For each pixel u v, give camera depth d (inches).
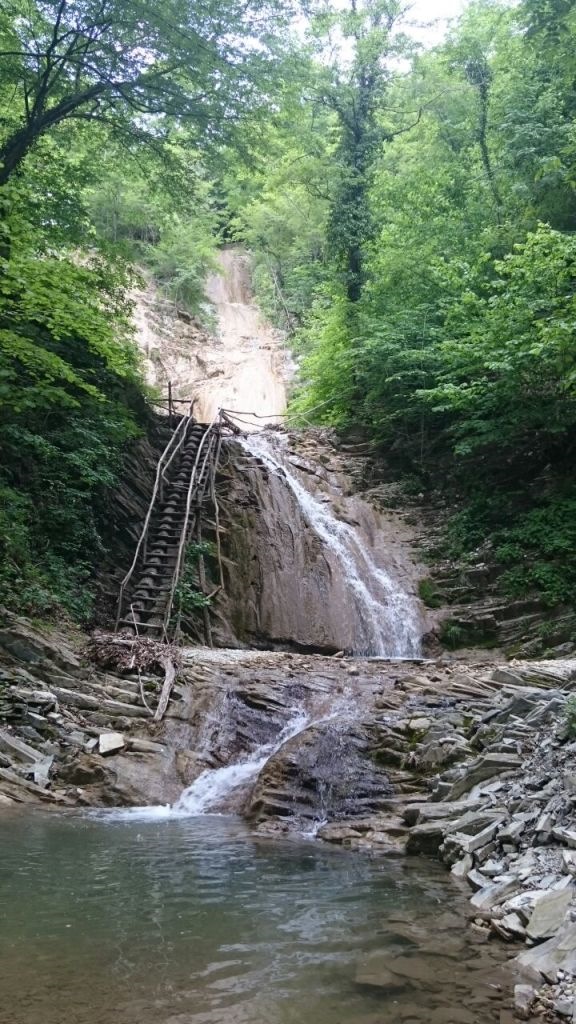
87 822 242.5
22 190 406.6
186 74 488.1
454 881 182.1
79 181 551.8
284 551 550.3
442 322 707.4
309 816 251.1
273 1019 107.5
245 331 1314.0
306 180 836.0
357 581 565.6
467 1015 111.5
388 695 340.2
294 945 136.9
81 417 499.8
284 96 516.4
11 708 304.3
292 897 166.7
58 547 452.8
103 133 561.3
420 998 116.7
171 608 453.4
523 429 601.3
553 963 129.0
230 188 962.1
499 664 417.4
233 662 400.8
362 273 821.2
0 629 343.9
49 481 464.8
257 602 520.4
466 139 807.7
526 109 681.6
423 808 231.9
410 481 708.7
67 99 487.2
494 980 124.3
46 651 346.9
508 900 162.4
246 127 531.5
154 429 616.1
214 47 475.8
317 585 542.6
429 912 157.9
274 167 821.9
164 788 285.9
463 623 527.5
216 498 553.6
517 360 516.4
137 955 129.0
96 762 288.8
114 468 525.3
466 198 749.9
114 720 319.0
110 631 431.5
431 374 673.0
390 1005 113.7
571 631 482.3
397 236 753.6
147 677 355.6
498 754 251.3
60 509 456.4
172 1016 106.8
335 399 820.6
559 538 542.0
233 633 498.3
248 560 534.9
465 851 195.2
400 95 866.1
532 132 644.1
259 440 711.1
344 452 768.3
